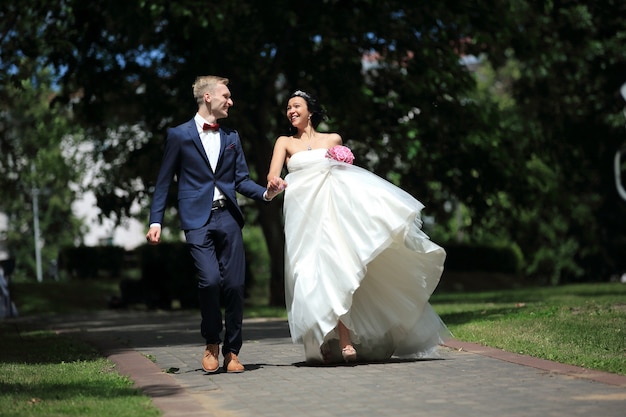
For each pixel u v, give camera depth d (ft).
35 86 114.73
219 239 30.12
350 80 79.51
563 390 23.98
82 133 111.04
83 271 140.26
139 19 73.36
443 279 146.92
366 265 30.04
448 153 87.04
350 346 30.25
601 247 148.46
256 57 81.46
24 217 201.36
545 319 41.22
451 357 31.81
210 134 30.32
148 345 41.86
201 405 23.15
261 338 43.75
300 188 31.14
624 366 27.40
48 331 57.41
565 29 91.86
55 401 23.57
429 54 80.79
